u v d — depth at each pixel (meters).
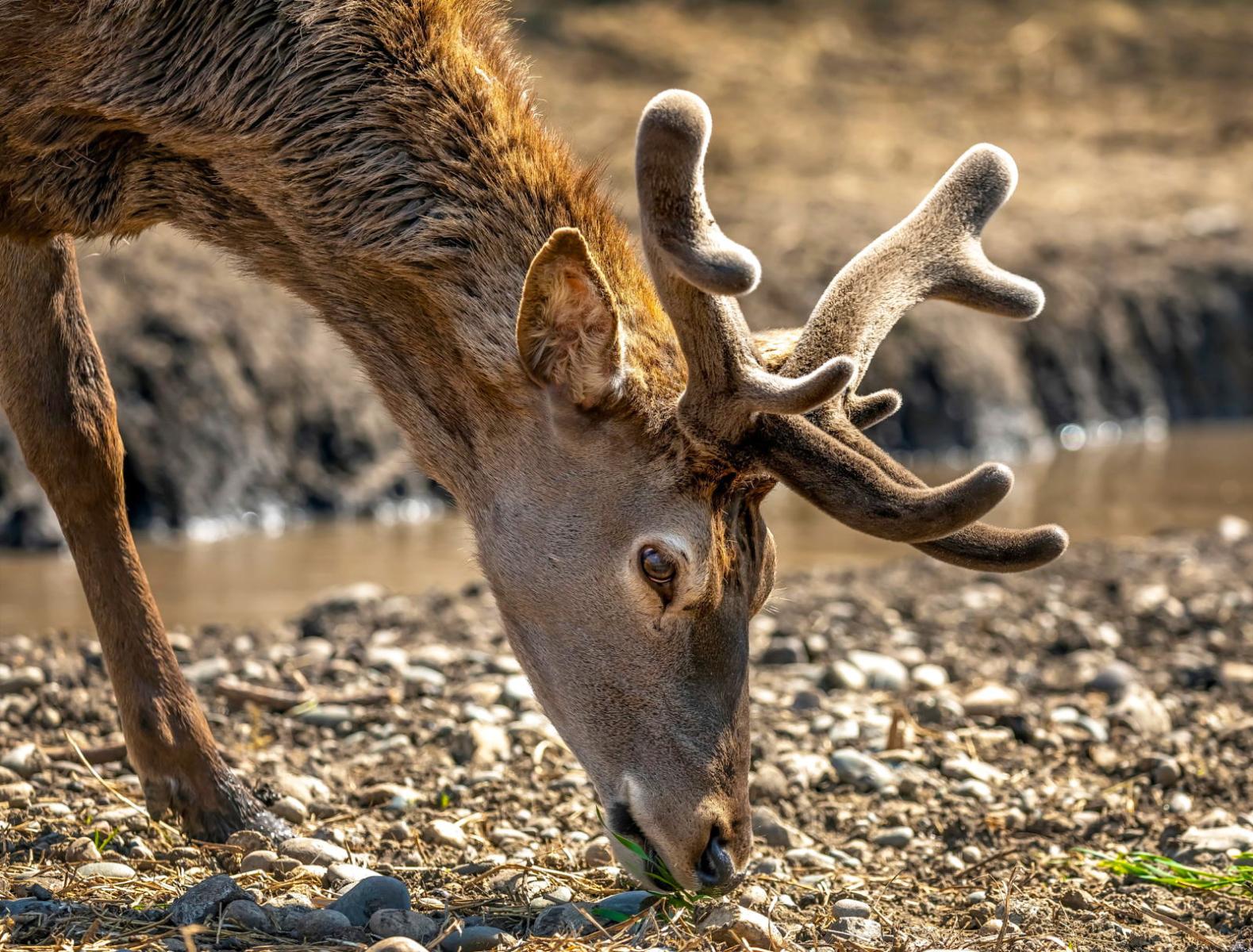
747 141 39.00
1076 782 12.51
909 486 8.90
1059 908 10.00
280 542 22.77
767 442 8.77
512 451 9.42
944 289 9.45
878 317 9.27
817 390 8.33
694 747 9.16
